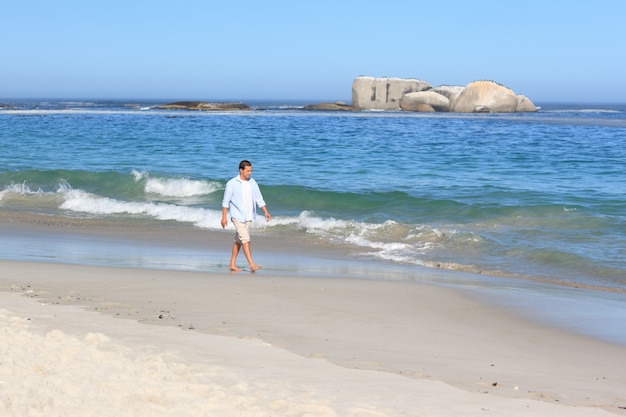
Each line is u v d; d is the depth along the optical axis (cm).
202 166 2772
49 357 546
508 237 1453
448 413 502
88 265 1147
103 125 5562
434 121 7069
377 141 4169
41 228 1600
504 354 718
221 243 1438
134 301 886
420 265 1241
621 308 932
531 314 889
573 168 2744
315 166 2808
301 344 712
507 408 524
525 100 10694
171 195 2127
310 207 1889
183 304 880
